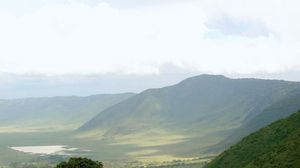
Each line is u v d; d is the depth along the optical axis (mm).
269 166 113500
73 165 141625
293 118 146250
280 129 145000
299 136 122188
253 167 121562
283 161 110750
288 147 118438
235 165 141625
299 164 104500
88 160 144875
